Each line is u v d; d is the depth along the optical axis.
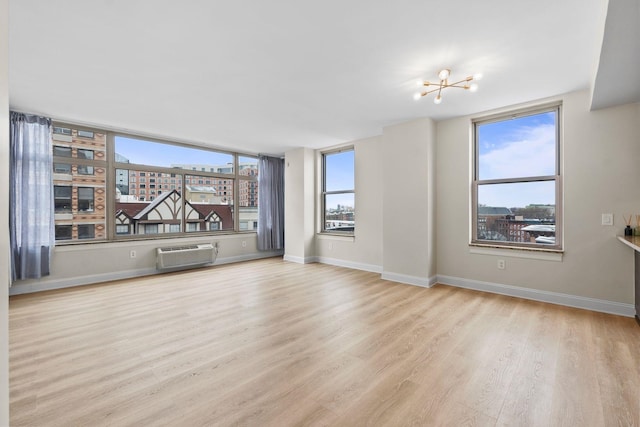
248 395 1.76
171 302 3.45
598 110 3.07
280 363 2.11
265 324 2.81
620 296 2.98
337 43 2.31
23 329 2.68
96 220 4.47
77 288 4.05
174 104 3.56
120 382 1.88
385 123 4.33
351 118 4.10
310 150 6.09
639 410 1.62
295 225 6.15
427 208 4.05
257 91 3.20
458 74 2.81
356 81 2.96
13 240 3.61
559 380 1.89
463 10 1.93
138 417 1.57
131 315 3.04
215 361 2.14
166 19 2.02
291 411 1.62
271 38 2.25
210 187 5.89
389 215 4.46
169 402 1.69
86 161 4.39
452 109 3.74
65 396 1.74
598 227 3.09
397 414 1.60
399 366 2.07
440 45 2.33
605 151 3.04
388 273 4.49
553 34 2.17
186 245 5.36
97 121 4.19
